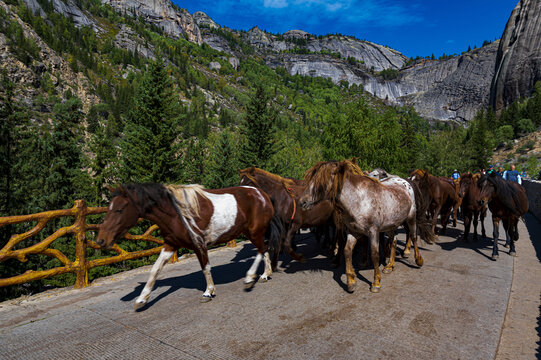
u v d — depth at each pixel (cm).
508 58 16112
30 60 10538
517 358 278
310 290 445
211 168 1202
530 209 1534
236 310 374
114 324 340
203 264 402
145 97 1223
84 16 19962
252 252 707
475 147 6850
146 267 584
